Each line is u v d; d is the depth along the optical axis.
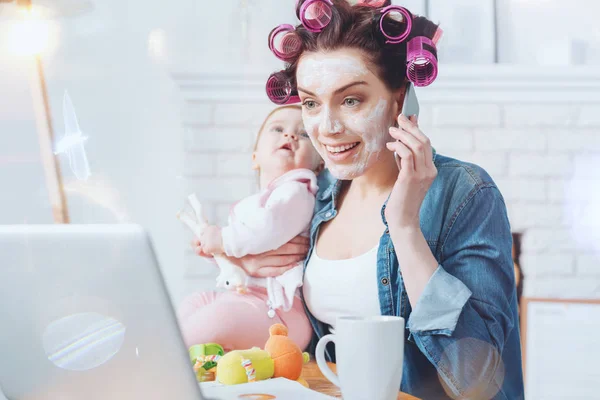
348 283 1.23
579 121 2.16
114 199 2.27
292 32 1.24
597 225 2.16
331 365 1.05
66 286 0.61
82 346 0.62
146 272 0.59
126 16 2.29
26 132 2.25
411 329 1.06
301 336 1.31
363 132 1.22
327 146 1.24
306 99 1.25
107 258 0.60
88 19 2.28
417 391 1.17
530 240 2.17
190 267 2.22
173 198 2.25
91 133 2.28
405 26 1.17
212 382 0.87
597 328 2.10
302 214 1.35
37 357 0.62
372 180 1.26
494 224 1.17
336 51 1.20
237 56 2.31
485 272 1.13
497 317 1.09
